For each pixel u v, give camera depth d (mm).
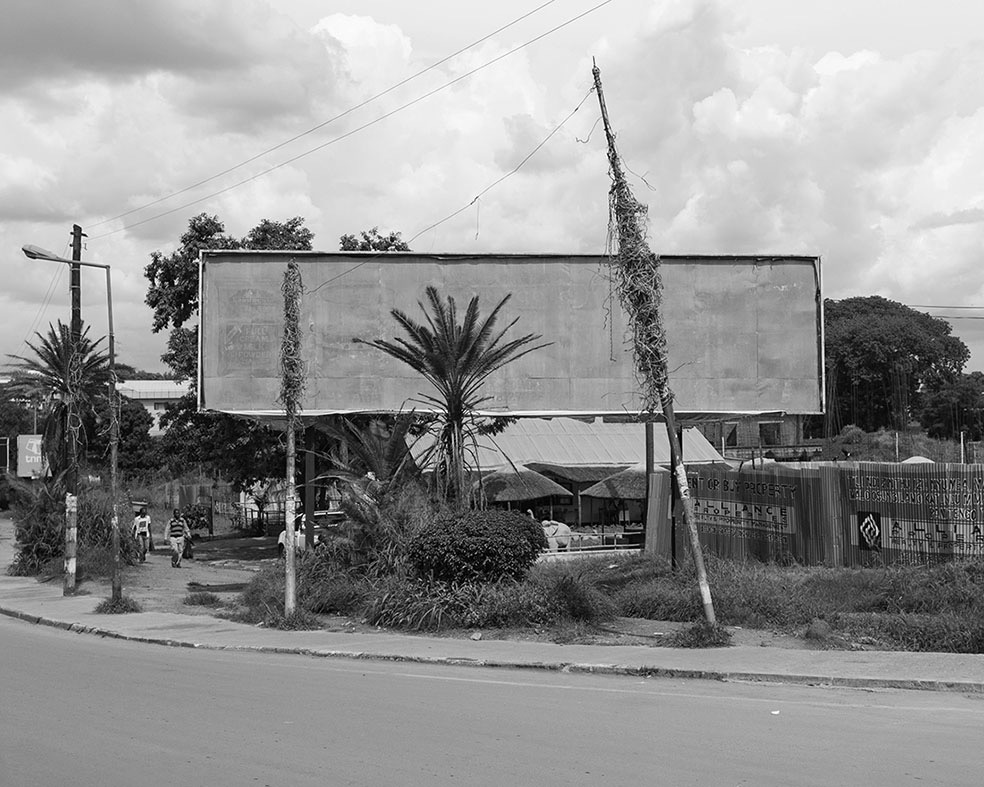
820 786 7188
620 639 15141
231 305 26359
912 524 18781
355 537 20219
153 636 18047
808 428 88625
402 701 10938
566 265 26531
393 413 25641
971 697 10758
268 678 12898
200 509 54594
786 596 16328
